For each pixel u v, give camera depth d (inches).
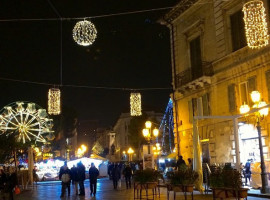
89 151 4847.4
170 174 529.3
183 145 1143.0
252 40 535.5
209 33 1021.2
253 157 836.6
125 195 781.3
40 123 1642.5
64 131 2785.4
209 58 1017.5
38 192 994.1
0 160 1217.4
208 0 1021.8
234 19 928.9
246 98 860.6
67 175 811.4
